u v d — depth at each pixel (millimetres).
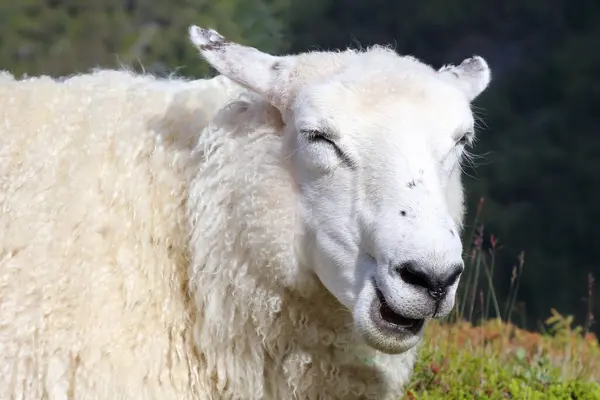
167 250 6785
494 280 38531
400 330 6070
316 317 6680
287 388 6758
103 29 30094
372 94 6375
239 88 7227
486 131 50312
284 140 6621
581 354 11430
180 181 6902
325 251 6359
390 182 6152
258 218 6535
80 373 6434
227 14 28250
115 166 6902
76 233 6676
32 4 30734
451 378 9469
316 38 41000
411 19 52094
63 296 6547
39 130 7008
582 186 46406
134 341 6559
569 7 55969
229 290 6652
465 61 7453
